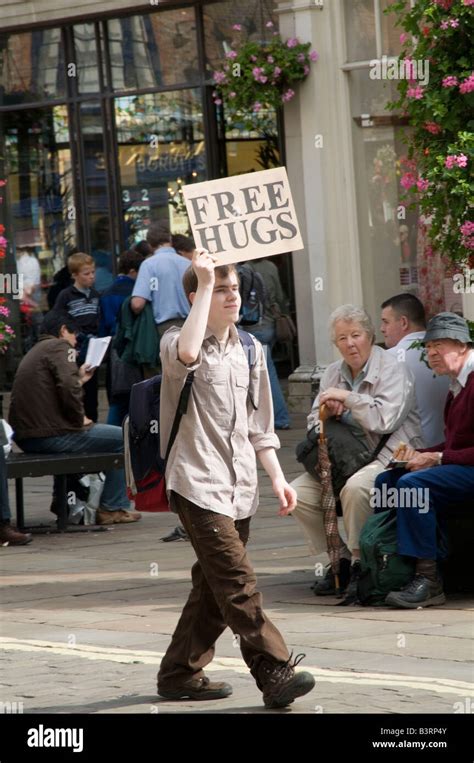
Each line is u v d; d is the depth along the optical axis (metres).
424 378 19.98
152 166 44.97
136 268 35.28
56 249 47.69
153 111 44.69
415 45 19.20
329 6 39.06
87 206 46.72
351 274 39.62
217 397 13.46
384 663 14.91
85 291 35.78
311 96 39.31
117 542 25.11
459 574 19.16
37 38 47.00
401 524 18.27
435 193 18.97
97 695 14.19
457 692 13.48
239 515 13.55
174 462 13.48
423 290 37.56
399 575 18.31
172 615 18.28
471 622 17.08
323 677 14.34
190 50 43.44
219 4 42.53
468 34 18.42
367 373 19.42
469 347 19.17
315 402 19.78
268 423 13.98
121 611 18.77
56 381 26.62
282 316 40.25
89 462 26.34
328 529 19.06
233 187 13.46
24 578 21.84
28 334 48.44
